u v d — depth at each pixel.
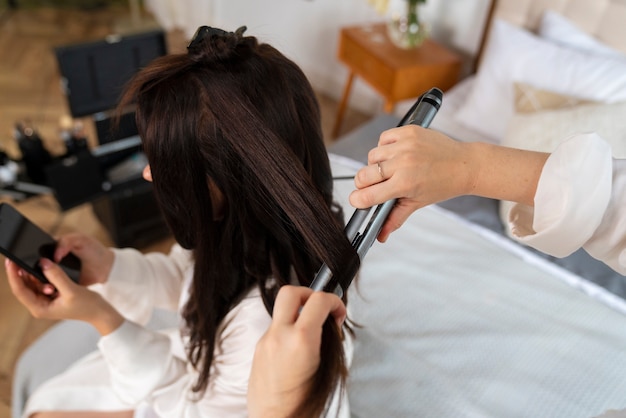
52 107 2.62
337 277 0.50
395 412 0.94
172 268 1.02
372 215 0.52
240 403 0.75
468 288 1.19
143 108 0.62
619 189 0.53
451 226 1.39
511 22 2.01
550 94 1.57
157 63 0.64
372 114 2.87
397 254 1.27
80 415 0.95
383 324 1.09
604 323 1.13
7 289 1.71
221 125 0.57
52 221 1.99
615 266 0.56
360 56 2.24
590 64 1.60
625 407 0.95
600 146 0.53
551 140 1.37
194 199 0.65
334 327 0.42
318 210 0.55
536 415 0.93
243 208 0.63
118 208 1.76
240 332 0.72
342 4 2.68
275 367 0.39
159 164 0.64
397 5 2.45
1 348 1.54
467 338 1.07
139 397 0.85
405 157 0.52
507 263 1.27
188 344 0.86
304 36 2.95
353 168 1.58
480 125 1.78
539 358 1.04
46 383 0.99
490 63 1.78
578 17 1.83
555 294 1.19
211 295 0.73
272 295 0.68
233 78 0.59
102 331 0.83
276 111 0.61
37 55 3.03
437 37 2.40
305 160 0.67
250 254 0.67
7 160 1.88
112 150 1.83
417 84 2.11
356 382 0.98
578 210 0.52
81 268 0.92
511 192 0.56
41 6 3.54
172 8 3.54
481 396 0.96
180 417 0.83
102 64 1.77
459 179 0.54
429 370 1.00
